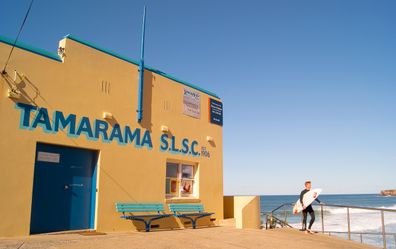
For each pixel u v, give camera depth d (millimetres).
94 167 10352
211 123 14766
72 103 9742
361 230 31031
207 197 13938
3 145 8195
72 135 9641
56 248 6930
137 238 8688
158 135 12234
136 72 11734
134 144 11305
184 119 13430
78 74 9992
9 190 8172
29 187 8516
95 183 10203
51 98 9273
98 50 10641
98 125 10336
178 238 9031
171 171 12977
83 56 10195
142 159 11500
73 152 9891
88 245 7438
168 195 12664
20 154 8461
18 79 8648
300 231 12078
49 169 9266
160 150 12211
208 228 12289
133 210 10844
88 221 10047
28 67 8891
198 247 8039
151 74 12328
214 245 8391
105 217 10172
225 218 15125
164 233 9945
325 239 10547
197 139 13914
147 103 12000
